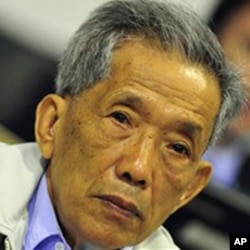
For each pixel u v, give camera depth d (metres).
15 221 4.50
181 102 4.09
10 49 7.64
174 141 4.14
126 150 4.06
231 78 4.43
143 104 4.06
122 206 4.06
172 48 4.13
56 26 7.59
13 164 4.68
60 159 4.31
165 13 4.25
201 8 7.49
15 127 7.59
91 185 4.12
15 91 7.61
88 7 7.57
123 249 4.90
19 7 7.64
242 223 7.66
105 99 4.14
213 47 4.24
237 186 7.79
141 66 4.10
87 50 4.26
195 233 7.62
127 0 4.34
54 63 7.55
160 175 4.15
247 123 7.70
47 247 4.49
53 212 4.50
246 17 7.62
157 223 4.32
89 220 4.12
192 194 4.76
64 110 4.36
